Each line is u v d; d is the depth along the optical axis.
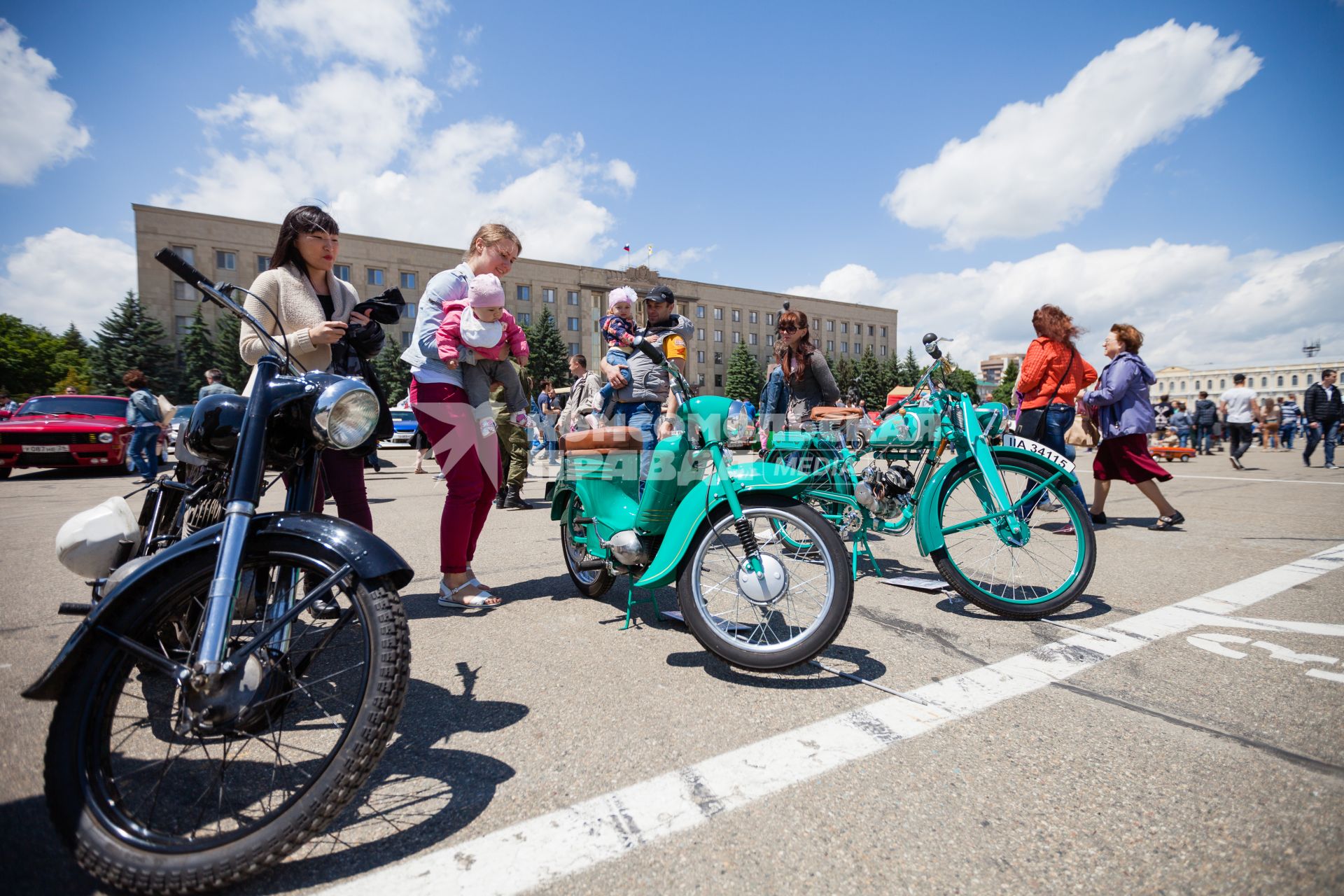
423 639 3.01
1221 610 3.30
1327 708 2.20
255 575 1.80
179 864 1.31
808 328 4.79
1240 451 12.02
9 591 3.85
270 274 2.84
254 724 1.77
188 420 1.97
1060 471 3.27
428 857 1.50
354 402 1.84
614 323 4.17
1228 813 1.62
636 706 2.30
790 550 2.71
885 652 2.79
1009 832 1.56
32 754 1.97
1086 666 2.60
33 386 57.12
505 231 3.43
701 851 1.51
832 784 1.78
